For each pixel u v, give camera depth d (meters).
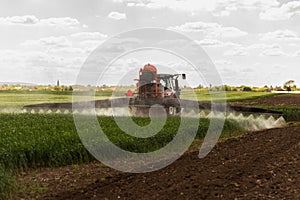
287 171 11.41
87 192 9.82
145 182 10.59
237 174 11.15
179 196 9.44
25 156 11.98
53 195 9.59
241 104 43.38
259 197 9.36
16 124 18.14
